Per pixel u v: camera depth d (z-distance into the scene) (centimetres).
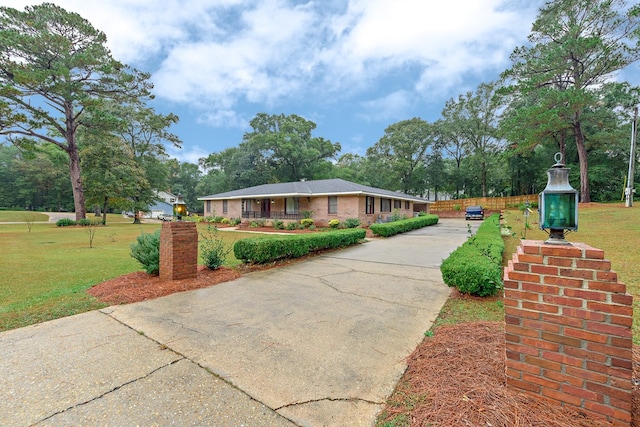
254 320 341
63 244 1120
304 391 205
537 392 176
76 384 214
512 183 3384
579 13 1630
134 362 246
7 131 1827
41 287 502
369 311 369
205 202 2783
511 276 186
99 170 2248
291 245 712
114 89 2097
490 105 2950
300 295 443
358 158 4466
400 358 248
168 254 514
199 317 351
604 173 2278
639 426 156
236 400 196
